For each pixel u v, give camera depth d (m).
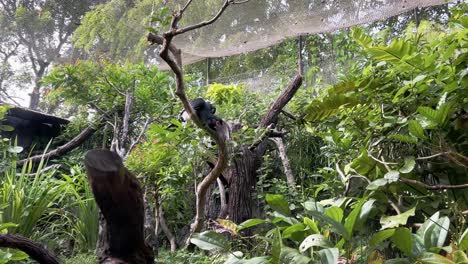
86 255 4.65
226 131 4.21
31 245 2.51
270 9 6.60
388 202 3.33
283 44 10.42
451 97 3.17
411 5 6.27
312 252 2.67
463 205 3.25
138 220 2.18
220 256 3.63
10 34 6.56
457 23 3.44
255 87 9.64
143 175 4.62
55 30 6.56
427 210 3.30
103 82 6.56
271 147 6.36
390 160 3.41
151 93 6.40
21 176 5.00
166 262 3.97
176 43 7.05
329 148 4.04
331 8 6.57
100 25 6.24
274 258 2.50
